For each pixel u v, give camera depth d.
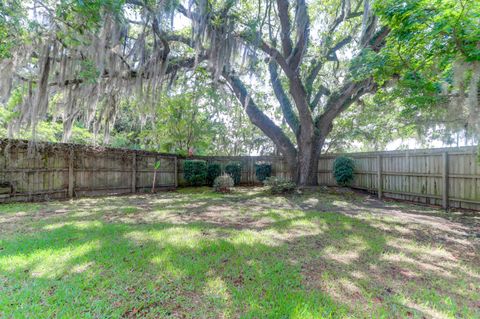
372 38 6.35
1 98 4.78
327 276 2.25
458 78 3.37
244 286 2.05
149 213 4.97
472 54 3.11
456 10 2.92
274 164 11.59
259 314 1.67
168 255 2.64
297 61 7.57
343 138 14.23
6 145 5.96
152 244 2.99
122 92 6.56
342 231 3.71
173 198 7.32
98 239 3.14
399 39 3.66
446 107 4.54
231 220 4.38
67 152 7.16
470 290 2.05
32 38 4.18
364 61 4.82
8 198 6.05
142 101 6.35
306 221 4.29
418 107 5.13
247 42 6.34
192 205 6.00
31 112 5.21
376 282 2.16
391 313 1.71
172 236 3.32
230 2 5.75
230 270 2.34
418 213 5.20
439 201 6.13
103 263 2.43
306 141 8.90
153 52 6.11
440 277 2.28
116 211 5.15
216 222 4.21
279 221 4.30
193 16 5.54
